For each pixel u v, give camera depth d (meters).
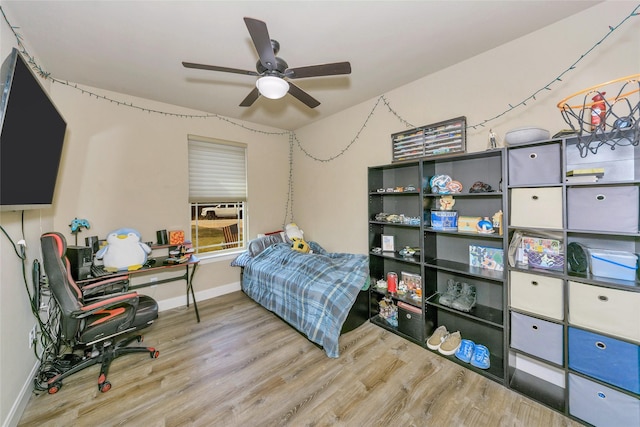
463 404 1.61
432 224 2.30
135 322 1.99
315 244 3.75
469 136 2.20
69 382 1.83
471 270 2.02
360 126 3.15
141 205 2.94
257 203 3.92
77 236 2.56
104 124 2.70
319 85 2.64
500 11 1.64
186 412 1.57
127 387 1.78
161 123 3.05
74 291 1.82
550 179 1.56
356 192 3.26
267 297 2.91
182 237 3.17
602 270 1.45
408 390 1.73
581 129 1.44
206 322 2.75
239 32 1.79
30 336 1.75
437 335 2.21
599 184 1.42
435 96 2.41
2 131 1.26
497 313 2.00
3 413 1.40
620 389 1.32
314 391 1.73
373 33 1.83
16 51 1.30
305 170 4.02
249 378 1.87
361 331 2.53
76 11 1.56
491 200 2.10
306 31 1.80
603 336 1.38
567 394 1.50
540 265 1.67
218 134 3.50
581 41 1.67
